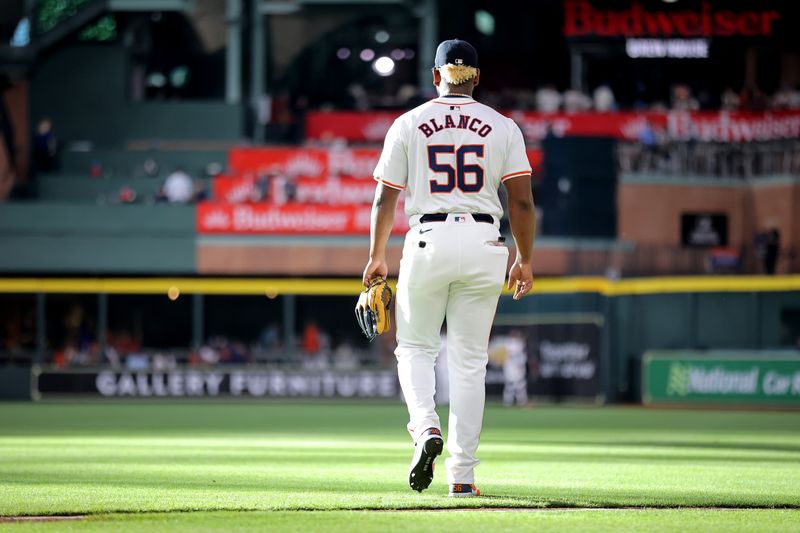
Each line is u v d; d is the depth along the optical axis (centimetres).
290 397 10481
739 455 4134
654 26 13225
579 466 3441
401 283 2312
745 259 11806
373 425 6856
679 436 5703
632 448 4578
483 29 14100
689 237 12175
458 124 2286
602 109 12694
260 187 11669
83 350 11344
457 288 2295
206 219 11488
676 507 2247
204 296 12719
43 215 11450
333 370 10462
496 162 2289
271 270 11519
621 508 2206
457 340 2314
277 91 13925
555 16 14225
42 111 12812
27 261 11425
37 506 2169
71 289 10669
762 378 9381
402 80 13975
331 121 12812
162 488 2578
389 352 10925
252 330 12762
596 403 9838
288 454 4075
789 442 5172
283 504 2194
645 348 10338
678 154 12350
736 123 12506
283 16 13800
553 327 9975
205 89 13712
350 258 11481
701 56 13275
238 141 12712
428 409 2259
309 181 11644
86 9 12506
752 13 13262
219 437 5453
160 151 12362
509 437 5522
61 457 3847
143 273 11606
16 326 12144
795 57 13600
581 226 11562
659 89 13862
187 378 10500
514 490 2545
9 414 8181
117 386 10494
